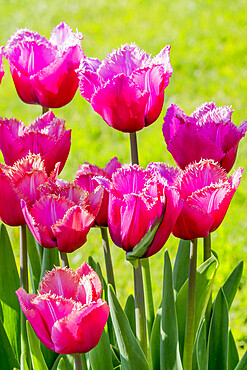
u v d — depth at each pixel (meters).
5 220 1.10
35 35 1.20
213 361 1.19
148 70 1.10
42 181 1.08
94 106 1.11
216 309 1.19
